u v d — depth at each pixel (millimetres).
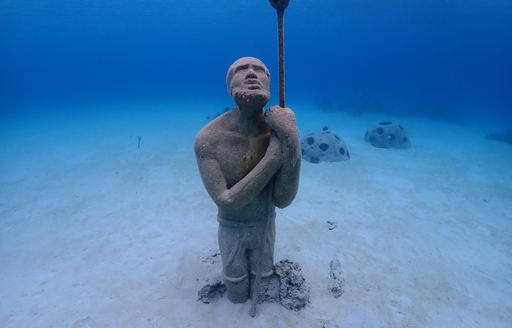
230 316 3936
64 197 8227
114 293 4617
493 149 14102
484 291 4812
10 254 5746
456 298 4633
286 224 6609
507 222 7062
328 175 9797
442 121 23000
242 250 3686
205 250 5559
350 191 8547
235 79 3033
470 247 6016
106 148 13258
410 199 8141
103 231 6465
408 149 13406
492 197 8477
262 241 3588
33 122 21578
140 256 5535
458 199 8266
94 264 5367
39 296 4637
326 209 7391
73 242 6086
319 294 4477
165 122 20125
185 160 11219
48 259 5562
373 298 4516
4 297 4637
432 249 5879
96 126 19000
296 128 2938
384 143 13555
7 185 9164
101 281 4906
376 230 6488
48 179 9602
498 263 5543
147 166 10594
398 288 4766
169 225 6621
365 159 11609
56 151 12945
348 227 6566
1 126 19953
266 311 3994
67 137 15742
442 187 9094
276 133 2934
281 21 2830
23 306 4445
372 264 5332
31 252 5797
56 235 6363
